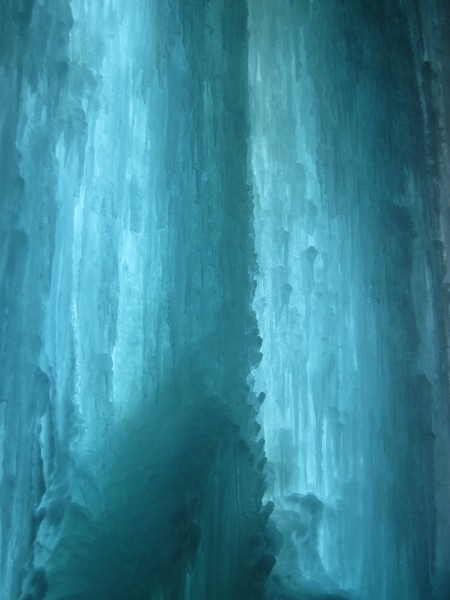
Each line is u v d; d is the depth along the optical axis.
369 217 3.08
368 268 3.04
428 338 3.16
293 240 2.94
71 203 2.17
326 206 3.02
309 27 3.16
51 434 2.00
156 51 2.54
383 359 2.99
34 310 1.98
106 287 2.28
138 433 2.29
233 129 2.70
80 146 2.19
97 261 2.29
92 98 2.29
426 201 3.26
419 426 2.98
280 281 2.85
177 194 2.49
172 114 2.53
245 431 2.50
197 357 2.43
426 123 3.39
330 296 2.94
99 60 2.38
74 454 2.14
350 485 2.83
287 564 2.58
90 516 2.09
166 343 2.39
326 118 3.09
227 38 2.77
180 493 2.15
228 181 2.64
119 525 2.11
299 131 3.08
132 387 2.35
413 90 3.34
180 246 2.47
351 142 3.12
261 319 2.80
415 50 3.46
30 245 2.00
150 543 2.06
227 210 2.61
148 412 2.34
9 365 1.91
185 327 2.43
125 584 1.96
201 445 2.26
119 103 2.44
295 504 2.69
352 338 2.98
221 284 2.54
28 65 2.05
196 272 2.48
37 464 1.93
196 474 2.20
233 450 2.36
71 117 2.18
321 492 2.79
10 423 1.90
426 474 2.96
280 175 2.97
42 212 2.03
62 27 2.17
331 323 2.91
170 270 2.44
